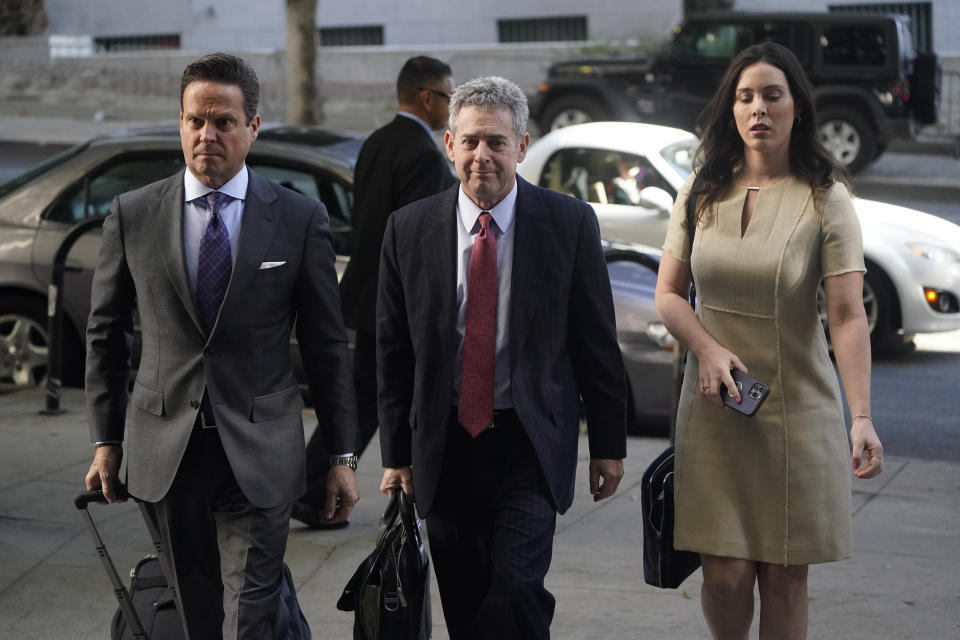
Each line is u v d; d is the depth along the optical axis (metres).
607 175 9.99
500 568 3.47
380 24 29.56
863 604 4.82
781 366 3.55
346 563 5.23
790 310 3.54
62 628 4.52
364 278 5.53
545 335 3.61
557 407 3.60
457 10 28.83
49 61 26.61
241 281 3.44
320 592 4.91
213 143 3.42
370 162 5.54
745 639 3.79
